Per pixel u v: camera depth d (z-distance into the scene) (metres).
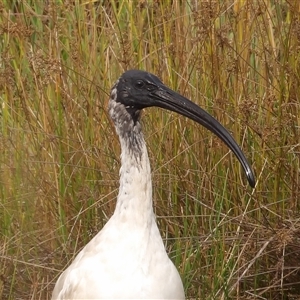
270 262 10.31
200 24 10.45
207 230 10.34
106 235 7.74
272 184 10.48
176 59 10.75
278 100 10.44
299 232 10.12
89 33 11.96
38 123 10.73
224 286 9.71
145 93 7.94
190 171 10.45
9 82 10.86
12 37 11.66
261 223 10.16
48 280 10.00
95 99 10.77
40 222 10.40
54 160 10.62
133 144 7.82
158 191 10.48
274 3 11.43
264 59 10.48
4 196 10.60
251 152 10.48
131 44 10.99
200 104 10.58
